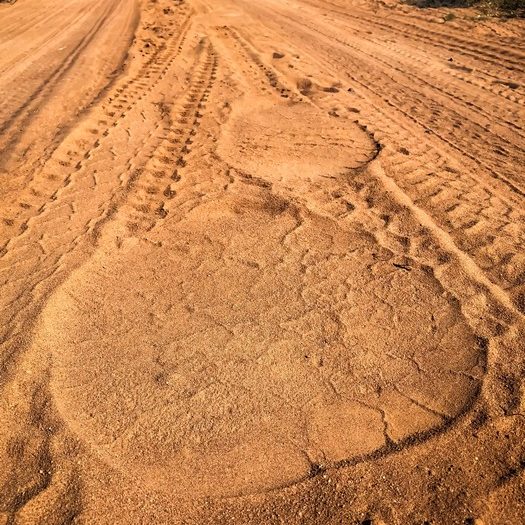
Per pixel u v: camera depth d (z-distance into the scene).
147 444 2.76
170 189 5.10
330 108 7.44
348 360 3.26
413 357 3.29
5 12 14.15
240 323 3.54
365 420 2.89
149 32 11.48
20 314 3.53
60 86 7.91
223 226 4.55
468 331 3.47
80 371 3.17
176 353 3.30
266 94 7.91
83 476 2.59
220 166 5.56
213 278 3.94
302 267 4.06
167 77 8.45
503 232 4.52
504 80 8.83
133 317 3.58
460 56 10.22
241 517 2.44
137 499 2.50
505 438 2.78
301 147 6.11
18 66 9.10
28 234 4.39
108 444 2.75
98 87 7.96
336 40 11.55
